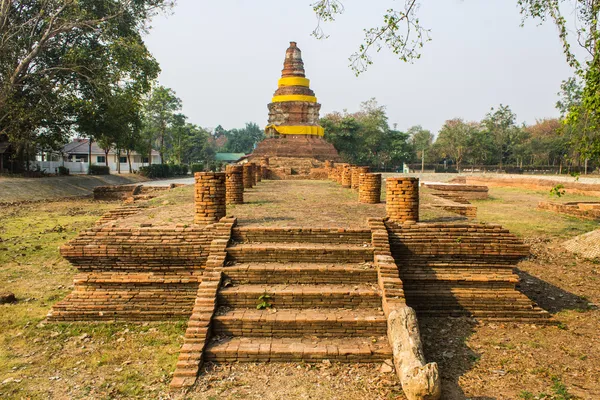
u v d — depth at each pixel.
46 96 31.17
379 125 73.88
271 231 9.08
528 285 11.18
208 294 7.53
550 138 66.00
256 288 7.76
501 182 41.69
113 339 7.80
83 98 33.16
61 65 31.44
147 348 7.45
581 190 32.84
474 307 8.68
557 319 8.73
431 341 7.64
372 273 8.02
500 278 8.79
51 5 29.30
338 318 7.18
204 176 9.60
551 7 12.24
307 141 40.62
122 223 9.88
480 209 24.58
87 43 32.84
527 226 19.12
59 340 7.78
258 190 20.59
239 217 11.05
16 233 17.72
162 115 62.94
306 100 41.22
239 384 6.20
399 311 6.97
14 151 40.25
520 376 6.49
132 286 8.72
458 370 6.63
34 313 9.06
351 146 68.81
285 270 8.02
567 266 13.08
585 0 11.85
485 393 6.02
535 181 38.19
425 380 5.59
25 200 30.77
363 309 7.55
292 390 6.05
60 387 6.31
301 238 9.05
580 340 7.81
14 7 30.12
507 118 75.06
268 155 40.00
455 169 71.06
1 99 28.55
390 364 6.51
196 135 93.38
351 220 10.51
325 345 6.86
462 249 8.88
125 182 51.31
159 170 63.62
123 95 31.23
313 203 14.58
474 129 74.44
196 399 5.88
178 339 7.73
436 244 8.90
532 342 7.68
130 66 30.11
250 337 7.15
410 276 8.81
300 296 7.60
